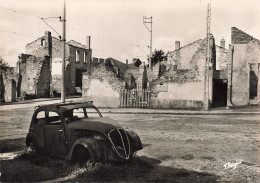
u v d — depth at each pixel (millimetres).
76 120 9227
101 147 8000
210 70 30234
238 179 7559
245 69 30906
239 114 24500
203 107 27734
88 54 58281
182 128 16688
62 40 23891
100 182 7234
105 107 31688
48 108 9312
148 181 7340
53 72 52125
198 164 9078
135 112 26391
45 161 8930
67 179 7512
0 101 38938
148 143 12422
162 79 30906
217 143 12297
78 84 55312
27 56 48469
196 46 49812
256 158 9750
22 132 15883
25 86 46344
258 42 30469
